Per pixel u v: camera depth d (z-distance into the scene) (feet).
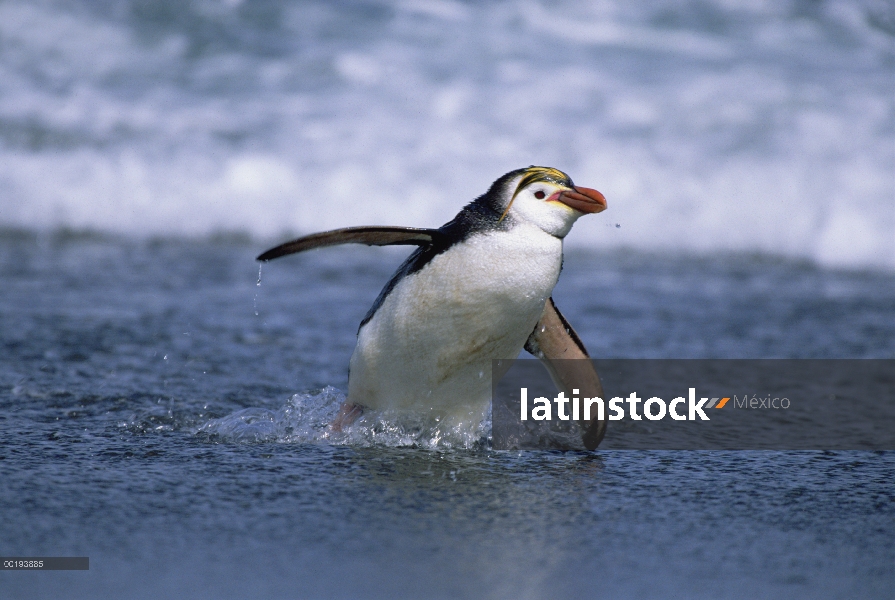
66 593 24.18
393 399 38.40
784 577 26.37
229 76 111.24
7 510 29.55
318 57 115.65
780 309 68.90
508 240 34.50
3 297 63.77
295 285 72.79
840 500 33.32
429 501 31.89
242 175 93.30
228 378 48.06
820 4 142.00
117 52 113.29
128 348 52.90
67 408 41.83
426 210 92.32
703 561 27.35
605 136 101.19
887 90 114.42
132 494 31.37
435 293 35.09
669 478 35.58
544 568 26.50
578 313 65.87
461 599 24.38
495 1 135.74
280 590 24.58
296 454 36.68
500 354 36.68
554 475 35.58
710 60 122.83
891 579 26.37
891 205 92.32
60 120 98.84
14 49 110.83
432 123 102.63
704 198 94.07
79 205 89.97
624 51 124.67
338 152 96.73
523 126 102.58
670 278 79.82
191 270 76.54
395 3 132.26
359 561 26.55
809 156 98.63
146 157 94.38
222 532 28.37
